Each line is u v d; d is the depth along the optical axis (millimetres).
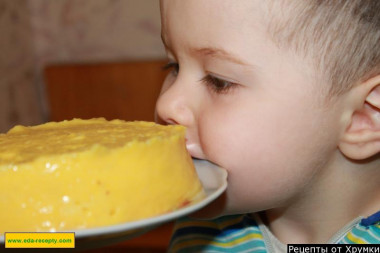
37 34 2209
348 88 724
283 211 887
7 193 491
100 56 2172
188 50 713
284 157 723
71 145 538
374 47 720
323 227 868
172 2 718
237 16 675
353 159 786
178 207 554
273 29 680
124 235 511
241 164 715
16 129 669
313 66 699
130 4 2107
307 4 683
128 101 2068
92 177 500
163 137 563
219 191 563
